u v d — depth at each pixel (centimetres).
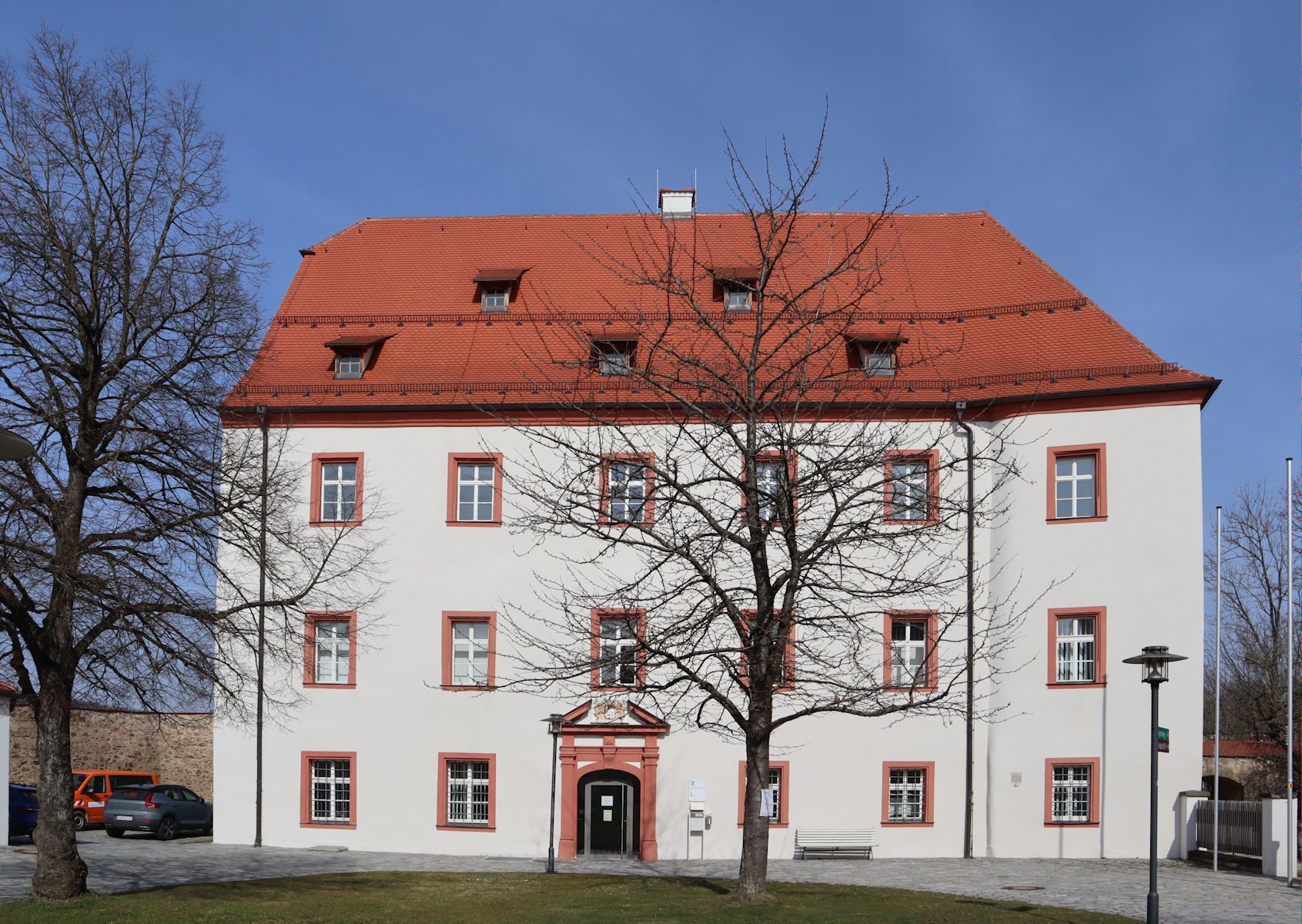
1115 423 3272
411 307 3794
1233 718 5209
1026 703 3247
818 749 3275
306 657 3344
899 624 3325
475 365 3562
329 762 3391
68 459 2345
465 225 4106
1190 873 2878
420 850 3319
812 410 3291
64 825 2281
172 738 4647
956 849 3244
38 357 2302
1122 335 3416
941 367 3462
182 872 2795
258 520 2683
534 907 2222
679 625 2550
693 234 3881
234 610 2456
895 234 3938
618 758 3288
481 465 3447
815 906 2216
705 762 3281
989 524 3341
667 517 2683
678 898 2317
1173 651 3177
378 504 3422
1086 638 3256
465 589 3381
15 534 2252
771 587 2255
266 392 3512
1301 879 2723
